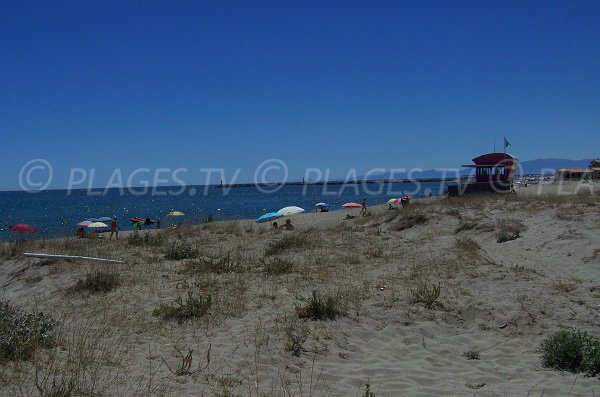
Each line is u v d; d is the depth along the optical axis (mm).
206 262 12414
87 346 6855
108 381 5598
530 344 7520
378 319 8391
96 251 16031
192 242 18016
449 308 8703
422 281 10320
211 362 6449
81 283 11156
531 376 6367
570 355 6602
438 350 7332
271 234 19922
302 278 10945
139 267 13008
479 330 8031
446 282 10219
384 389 5848
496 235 17078
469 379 6246
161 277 11664
